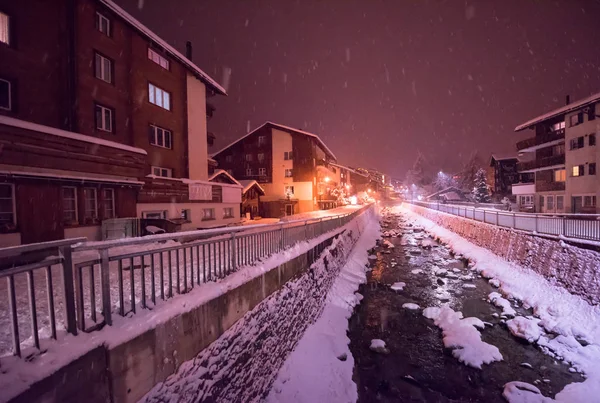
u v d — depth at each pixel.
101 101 11.81
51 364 2.18
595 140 22.06
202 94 18.53
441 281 13.17
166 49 14.99
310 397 5.64
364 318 9.88
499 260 14.27
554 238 11.05
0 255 1.96
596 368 6.57
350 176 72.38
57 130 8.04
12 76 9.28
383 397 6.21
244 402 4.80
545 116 26.50
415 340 8.44
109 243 2.84
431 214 34.28
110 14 12.34
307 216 30.20
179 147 16.52
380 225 34.03
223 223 18.03
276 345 6.18
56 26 10.48
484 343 7.77
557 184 26.38
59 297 4.02
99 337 2.60
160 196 12.78
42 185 7.62
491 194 51.97
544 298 9.78
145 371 3.01
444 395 6.24
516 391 6.04
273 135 38.56
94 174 9.13
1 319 3.17
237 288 4.84
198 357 3.82
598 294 8.50
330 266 11.74
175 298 3.71
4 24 9.18
